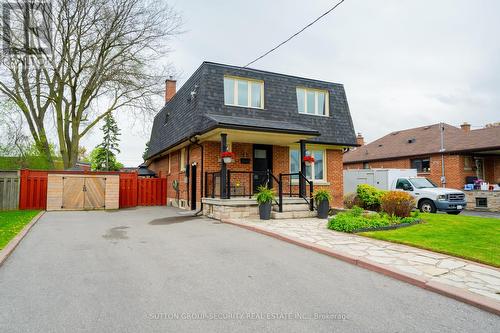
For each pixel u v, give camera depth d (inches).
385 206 395.5
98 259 223.8
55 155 969.5
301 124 576.4
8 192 550.9
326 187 618.2
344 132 628.1
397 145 1128.8
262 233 324.5
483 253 228.7
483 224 366.0
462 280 175.0
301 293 161.3
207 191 494.6
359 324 127.9
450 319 133.6
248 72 551.8
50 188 555.8
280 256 233.9
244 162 528.4
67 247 261.6
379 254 229.8
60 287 167.2
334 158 636.1
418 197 598.5
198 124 477.4
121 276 185.9
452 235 296.7
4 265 207.3
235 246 265.9
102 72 736.3
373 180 696.4
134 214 506.9
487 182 872.3
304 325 126.4
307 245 260.1
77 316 132.3
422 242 264.4
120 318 130.9
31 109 722.8
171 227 367.6
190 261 218.5
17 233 305.4
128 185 690.8
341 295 159.5
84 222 410.0
